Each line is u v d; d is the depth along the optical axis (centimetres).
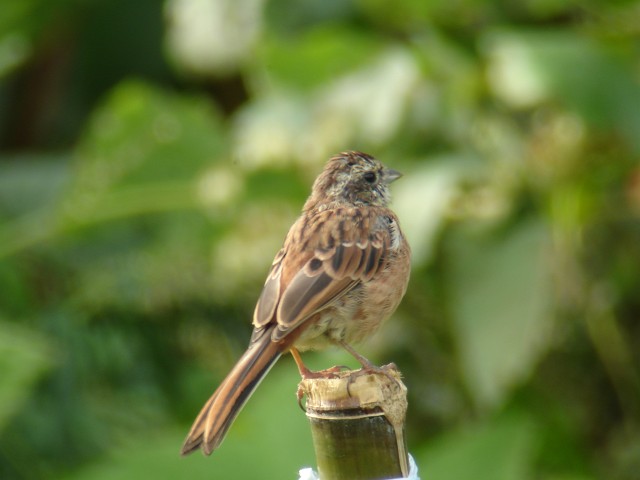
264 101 1148
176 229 1205
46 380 1125
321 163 1042
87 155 1173
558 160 1017
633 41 1069
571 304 1091
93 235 1240
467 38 1105
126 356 1163
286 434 999
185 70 1305
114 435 1130
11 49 1470
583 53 997
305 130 1067
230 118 1550
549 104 1031
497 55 1008
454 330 1043
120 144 1156
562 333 1124
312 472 552
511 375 981
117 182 1162
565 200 1022
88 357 1154
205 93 1572
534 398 1123
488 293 1010
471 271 1023
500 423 1021
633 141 974
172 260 1178
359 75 1116
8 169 1338
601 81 986
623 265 1090
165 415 1159
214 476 986
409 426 1148
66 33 1553
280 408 1009
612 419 1164
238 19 1217
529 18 1119
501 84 1023
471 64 1062
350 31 1164
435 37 1080
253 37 1211
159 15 1534
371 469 538
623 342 1112
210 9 1225
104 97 1586
